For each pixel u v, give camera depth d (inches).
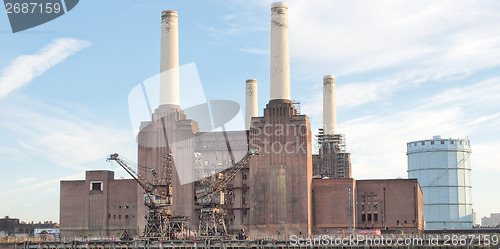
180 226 6166.3
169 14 7155.5
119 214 7485.2
